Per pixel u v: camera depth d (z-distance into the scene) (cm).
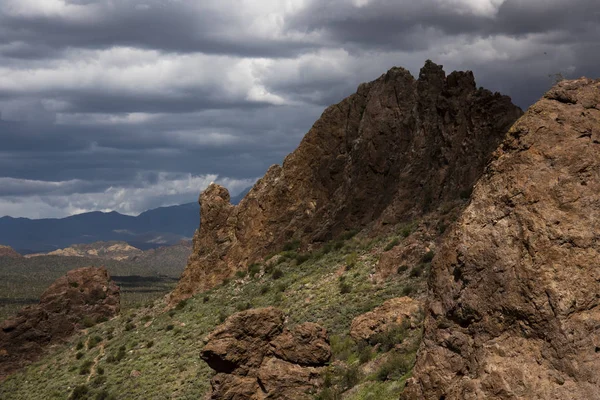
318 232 7419
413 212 6388
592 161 1888
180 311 7856
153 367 6384
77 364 7950
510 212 1900
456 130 6469
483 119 6247
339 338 4422
